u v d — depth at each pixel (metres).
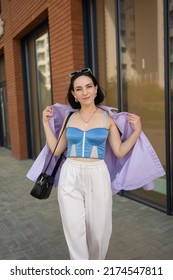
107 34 5.25
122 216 4.27
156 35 4.23
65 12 5.45
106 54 5.33
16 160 9.22
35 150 9.06
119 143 2.47
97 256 2.60
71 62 5.44
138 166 2.51
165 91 4.04
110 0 5.10
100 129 2.38
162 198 4.47
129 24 4.74
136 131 2.41
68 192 2.40
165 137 4.15
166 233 3.68
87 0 5.39
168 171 4.15
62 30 5.63
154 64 4.32
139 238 3.59
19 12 7.82
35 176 2.69
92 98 2.40
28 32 8.01
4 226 4.24
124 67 4.93
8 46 9.09
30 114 9.07
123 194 5.14
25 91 8.97
